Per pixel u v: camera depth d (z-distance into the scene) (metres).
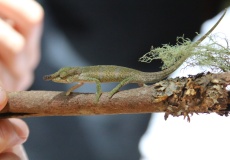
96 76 0.53
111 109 0.53
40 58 0.85
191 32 0.88
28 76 0.77
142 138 0.87
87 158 0.81
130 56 0.89
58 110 0.54
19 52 0.72
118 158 0.81
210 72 0.52
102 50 0.88
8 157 0.61
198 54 0.52
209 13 0.85
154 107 0.52
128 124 0.83
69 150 0.82
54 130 0.83
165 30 0.89
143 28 0.89
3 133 0.59
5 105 0.54
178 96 0.52
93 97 0.53
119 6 0.89
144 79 0.52
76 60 0.86
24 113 0.55
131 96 0.52
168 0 0.88
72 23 0.89
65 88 0.84
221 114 0.52
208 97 0.51
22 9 0.73
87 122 0.83
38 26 0.75
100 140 0.82
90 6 0.89
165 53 0.53
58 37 0.87
